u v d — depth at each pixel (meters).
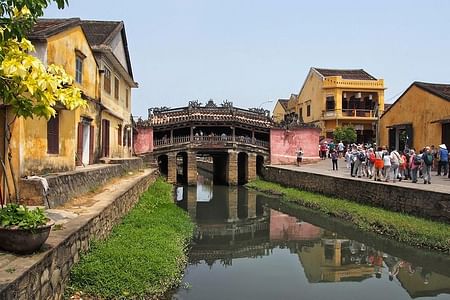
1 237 6.25
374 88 46.25
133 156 34.34
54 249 6.84
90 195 13.86
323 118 46.88
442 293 10.46
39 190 10.50
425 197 16.34
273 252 15.07
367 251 14.65
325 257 14.16
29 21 5.64
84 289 7.93
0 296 4.72
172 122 37.53
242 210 24.72
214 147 37.78
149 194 22.22
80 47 16.97
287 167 34.78
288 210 24.28
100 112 20.95
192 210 24.81
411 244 14.38
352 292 10.62
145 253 10.15
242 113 39.84
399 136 30.52
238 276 12.05
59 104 12.15
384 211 18.48
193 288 10.79
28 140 11.14
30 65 5.57
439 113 25.55
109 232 11.78
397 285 11.12
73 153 14.41
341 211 20.23
